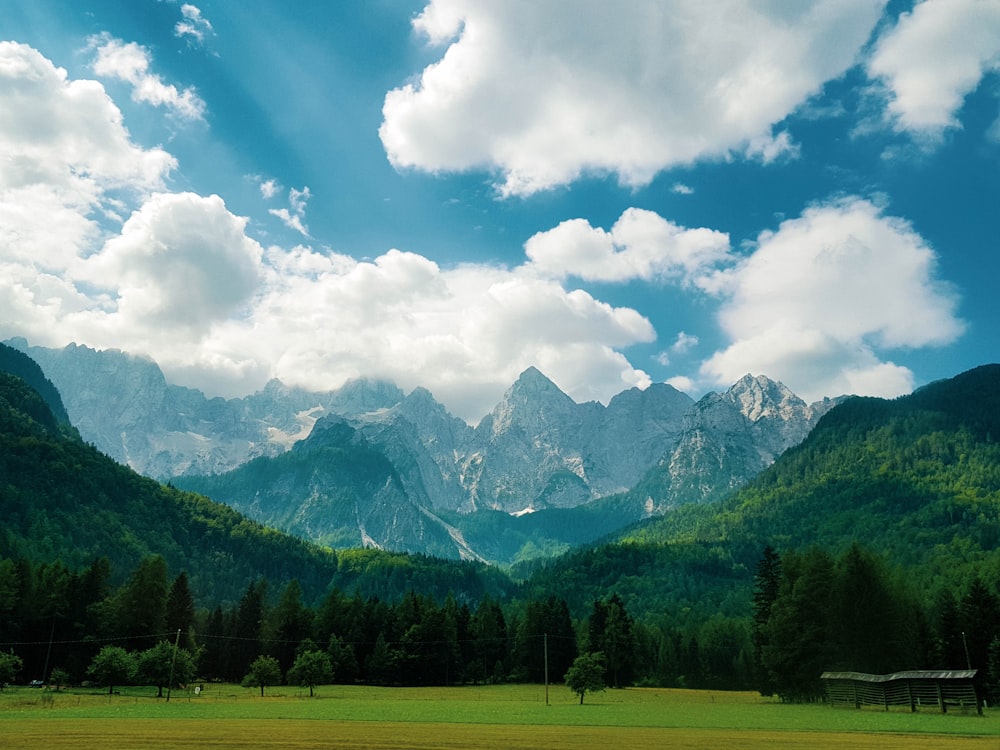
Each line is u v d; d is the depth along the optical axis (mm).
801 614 106000
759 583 130875
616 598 184625
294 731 54719
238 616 170000
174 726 57500
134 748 42969
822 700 102562
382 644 164375
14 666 113938
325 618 176375
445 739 50438
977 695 77188
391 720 66875
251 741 47594
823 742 48656
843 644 101000
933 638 113250
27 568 143375
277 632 168500
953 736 52406
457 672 166625
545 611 185125
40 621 136750
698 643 180625
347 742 47969
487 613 187750
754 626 129750
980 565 189625
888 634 100000
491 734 54000
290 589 174625
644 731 57312
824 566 107875
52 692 108250
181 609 151375
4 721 60656
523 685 169375
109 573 148250
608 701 113250
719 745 47062
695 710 85375
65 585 141125
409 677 161375
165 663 106500
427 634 166500
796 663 104188
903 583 125062
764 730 57844
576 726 61750
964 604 112062
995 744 46844
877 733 54969
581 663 110562
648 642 190000
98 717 65625
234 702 97375
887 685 86562
